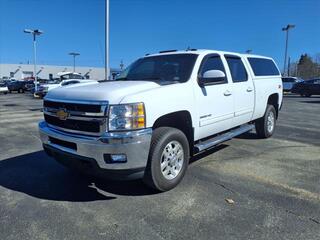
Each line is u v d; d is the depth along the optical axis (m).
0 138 8.96
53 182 5.33
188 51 5.98
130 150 4.22
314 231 3.70
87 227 3.84
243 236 3.61
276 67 8.72
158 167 4.60
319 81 31.33
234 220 3.97
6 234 3.71
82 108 4.41
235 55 6.83
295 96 32.72
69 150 4.56
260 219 3.98
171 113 4.81
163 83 5.02
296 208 4.27
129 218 4.05
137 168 4.36
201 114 5.41
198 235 3.64
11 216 4.13
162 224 3.89
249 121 7.37
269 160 6.42
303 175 5.53
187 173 5.63
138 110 4.29
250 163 6.21
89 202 4.54
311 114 15.12
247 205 4.37
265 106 7.87
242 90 6.68
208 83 5.46
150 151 4.55
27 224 3.93
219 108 5.89
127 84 4.88
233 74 6.58
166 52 6.32
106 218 4.06
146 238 3.60
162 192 4.82
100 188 5.03
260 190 4.88
